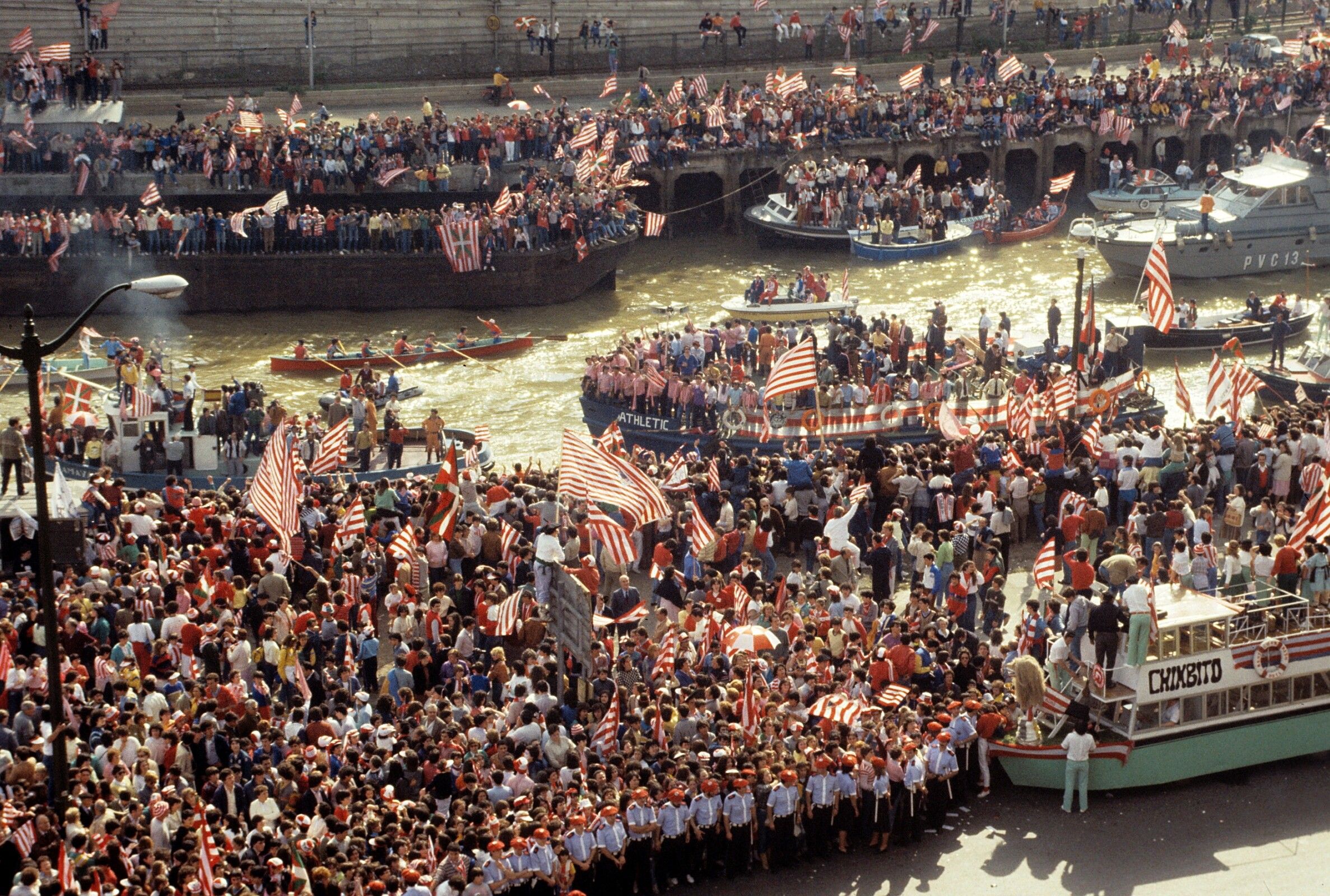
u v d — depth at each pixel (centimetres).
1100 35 18075
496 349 11631
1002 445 8069
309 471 8350
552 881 4919
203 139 13075
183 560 6544
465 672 5959
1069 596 6222
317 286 12562
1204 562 6756
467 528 7112
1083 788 5766
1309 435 7900
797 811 5400
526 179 13625
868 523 7469
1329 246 13362
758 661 5934
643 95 15125
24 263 12012
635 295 13300
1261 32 18325
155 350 10925
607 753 5419
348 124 14562
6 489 7300
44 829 4578
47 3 14588
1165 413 9250
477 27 16088
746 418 8862
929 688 6041
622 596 6500
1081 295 8938
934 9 17912
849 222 14350
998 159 15450
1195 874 5397
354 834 4638
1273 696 6031
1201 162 16475
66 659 5638
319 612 6462
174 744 5181
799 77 14712
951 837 5634
